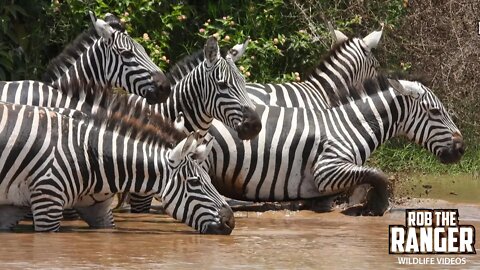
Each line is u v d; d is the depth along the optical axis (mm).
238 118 13383
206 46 13547
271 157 14773
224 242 11477
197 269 9516
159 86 13477
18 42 19375
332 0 21312
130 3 19500
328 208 15133
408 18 21328
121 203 14562
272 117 14938
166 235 12023
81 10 19516
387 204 14641
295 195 14945
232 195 14922
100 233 12125
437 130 15273
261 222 13750
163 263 9828
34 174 12016
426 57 21000
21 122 12078
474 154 19781
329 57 16531
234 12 20609
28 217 13336
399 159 19234
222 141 14633
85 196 12445
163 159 12266
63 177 12062
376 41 16906
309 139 14875
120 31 13750
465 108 20375
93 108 12758
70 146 12141
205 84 13680
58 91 13398
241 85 13562
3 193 12039
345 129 15094
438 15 21172
